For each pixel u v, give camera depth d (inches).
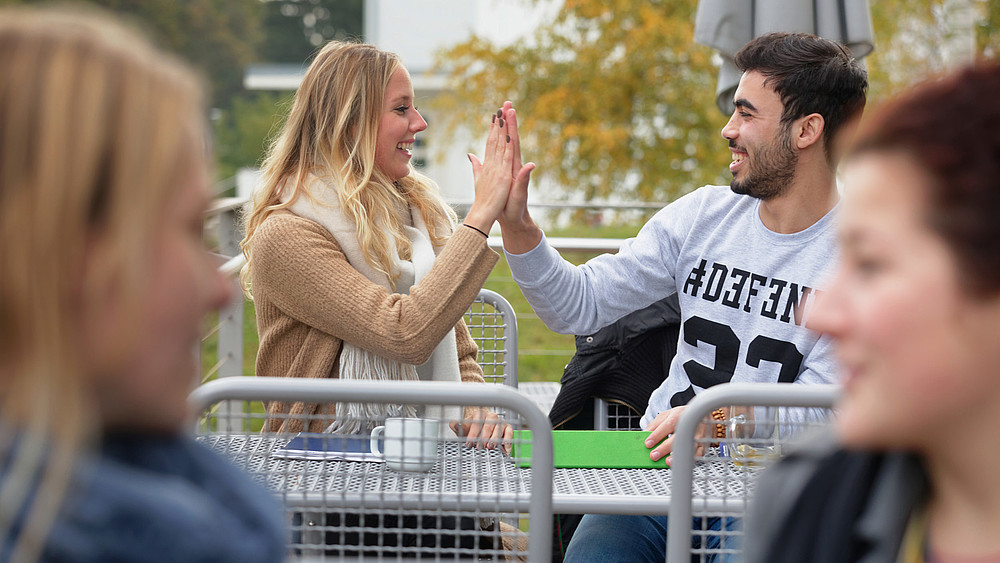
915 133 33.3
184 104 31.3
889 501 38.8
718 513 73.2
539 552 69.1
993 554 36.4
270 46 1231.5
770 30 141.1
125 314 29.4
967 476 35.3
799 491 41.4
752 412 72.1
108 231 29.0
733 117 104.1
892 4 408.5
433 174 663.1
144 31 33.3
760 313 102.7
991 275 31.6
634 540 94.7
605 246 153.9
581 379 118.0
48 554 28.4
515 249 107.3
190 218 32.0
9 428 28.8
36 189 28.2
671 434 91.2
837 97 99.3
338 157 106.0
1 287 28.1
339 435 71.6
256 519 35.6
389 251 105.7
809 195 102.0
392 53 110.7
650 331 116.6
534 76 462.3
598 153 443.2
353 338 99.6
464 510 74.8
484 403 67.1
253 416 68.8
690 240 108.4
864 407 34.3
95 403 30.5
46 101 28.6
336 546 73.5
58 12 31.7
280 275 101.0
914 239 32.8
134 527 29.2
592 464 86.9
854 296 34.2
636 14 448.1
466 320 130.5
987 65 34.5
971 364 32.5
